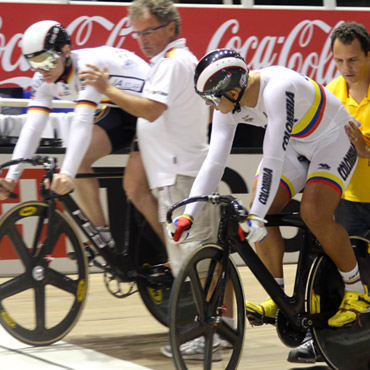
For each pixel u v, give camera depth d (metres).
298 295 7.61
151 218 8.99
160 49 8.40
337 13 15.34
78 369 7.66
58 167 12.52
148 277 9.07
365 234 8.63
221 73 6.80
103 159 12.67
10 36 13.21
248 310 7.69
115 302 11.15
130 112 8.05
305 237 7.76
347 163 7.60
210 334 7.06
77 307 8.73
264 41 14.73
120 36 13.90
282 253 7.93
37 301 8.45
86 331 9.43
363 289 7.86
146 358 8.16
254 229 6.61
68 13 13.46
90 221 8.73
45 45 8.18
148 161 8.52
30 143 8.89
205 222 8.40
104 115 9.12
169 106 8.18
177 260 8.49
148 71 9.02
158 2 8.22
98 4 13.68
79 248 8.70
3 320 8.26
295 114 7.30
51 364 7.83
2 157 12.34
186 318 6.88
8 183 8.66
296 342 7.72
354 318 7.71
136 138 9.14
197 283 6.92
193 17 14.09
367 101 8.41
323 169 7.47
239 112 7.22
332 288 7.87
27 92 13.32
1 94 13.05
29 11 13.26
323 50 15.27
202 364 7.18
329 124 7.56
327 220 7.42
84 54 8.55
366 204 8.66
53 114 12.61
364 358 7.91
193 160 8.40
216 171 7.39
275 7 14.81
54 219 8.48
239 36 14.51
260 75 7.16
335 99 7.69
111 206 12.26
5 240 12.05
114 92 8.00
